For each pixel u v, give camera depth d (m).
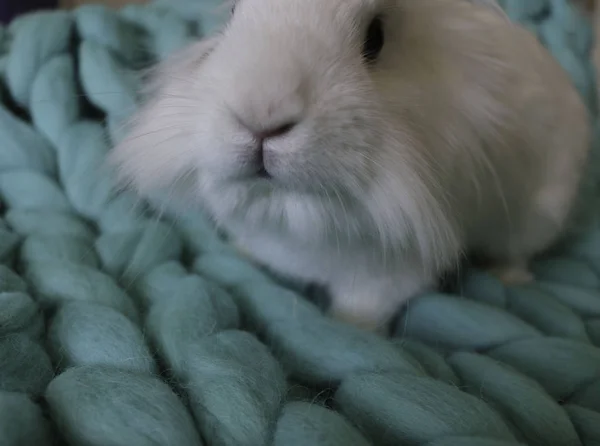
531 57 0.25
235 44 0.19
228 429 0.15
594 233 0.30
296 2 0.19
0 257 0.23
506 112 0.23
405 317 0.23
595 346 0.22
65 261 0.22
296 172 0.17
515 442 0.15
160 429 0.15
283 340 0.19
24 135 0.27
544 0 0.39
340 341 0.19
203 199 0.22
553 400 0.18
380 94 0.18
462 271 0.26
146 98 0.26
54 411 0.15
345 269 0.23
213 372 0.17
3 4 0.43
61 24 0.30
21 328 0.18
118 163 0.23
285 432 0.15
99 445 0.14
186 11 0.34
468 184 0.22
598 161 0.32
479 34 0.22
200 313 0.19
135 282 0.23
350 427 0.15
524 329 0.22
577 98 0.28
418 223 0.19
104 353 0.17
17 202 0.27
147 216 0.27
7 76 0.29
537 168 0.25
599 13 0.40
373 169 0.18
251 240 0.24
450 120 0.21
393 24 0.20
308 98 0.17
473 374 0.19
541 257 0.30
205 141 0.18
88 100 0.29
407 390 0.16
